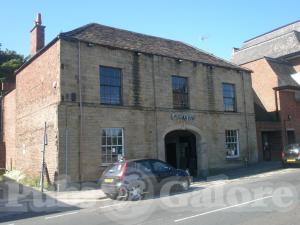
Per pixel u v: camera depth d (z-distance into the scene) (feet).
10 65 138.10
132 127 62.75
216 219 28.40
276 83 94.02
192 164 74.18
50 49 59.57
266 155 90.48
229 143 77.92
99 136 58.34
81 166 55.52
